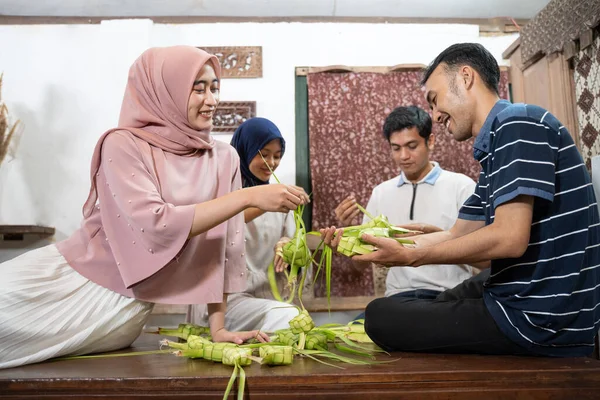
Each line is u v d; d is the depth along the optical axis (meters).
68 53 3.92
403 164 3.09
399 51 4.05
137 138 2.08
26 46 3.92
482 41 4.09
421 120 3.01
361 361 1.69
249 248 2.97
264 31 4.02
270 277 2.27
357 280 3.73
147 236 1.92
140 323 2.16
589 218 1.75
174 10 3.97
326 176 3.83
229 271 2.17
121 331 2.09
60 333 1.95
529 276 1.73
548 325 1.71
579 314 1.73
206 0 3.86
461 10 4.03
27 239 3.76
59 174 3.83
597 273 1.78
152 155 2.08
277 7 3.96
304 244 2.19
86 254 2.09
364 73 3.94
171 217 1.87
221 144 2.35
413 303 1.94
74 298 2.01
